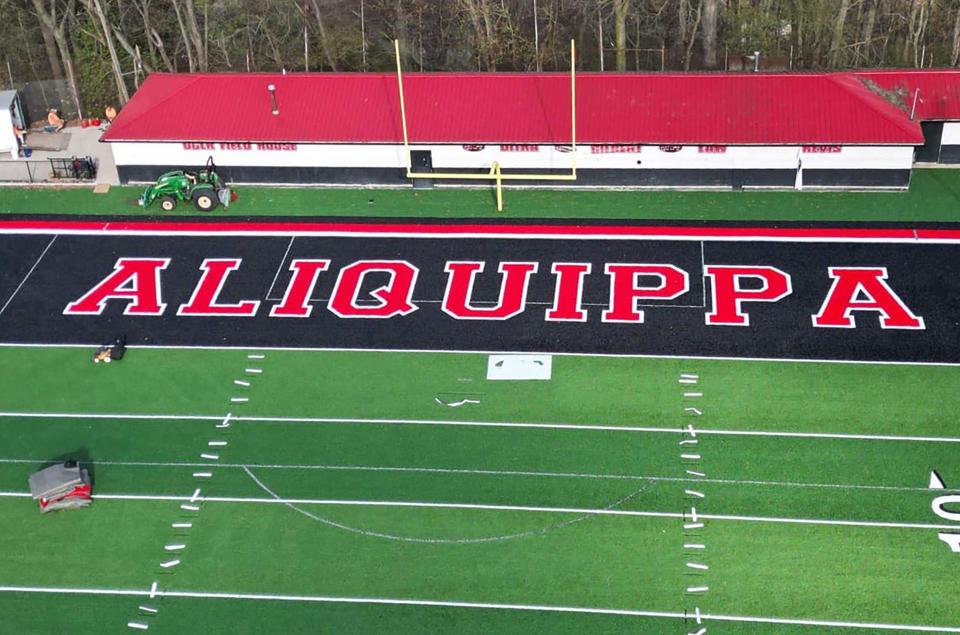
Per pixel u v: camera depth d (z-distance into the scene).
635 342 39.00
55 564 32.03
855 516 32.25
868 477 33.47
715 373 37.56
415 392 37.44
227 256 43.91
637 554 31.44
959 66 59.06
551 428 35.78
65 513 33.56
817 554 31.17
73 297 42.28
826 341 38.59
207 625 30.11
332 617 30.12
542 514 32.78
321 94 48.19
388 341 39.66
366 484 34.06
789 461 34.16
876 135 44.88
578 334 39.47
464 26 61.62
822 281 41.16
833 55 59.16
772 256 42.50
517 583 30.81
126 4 60.16
